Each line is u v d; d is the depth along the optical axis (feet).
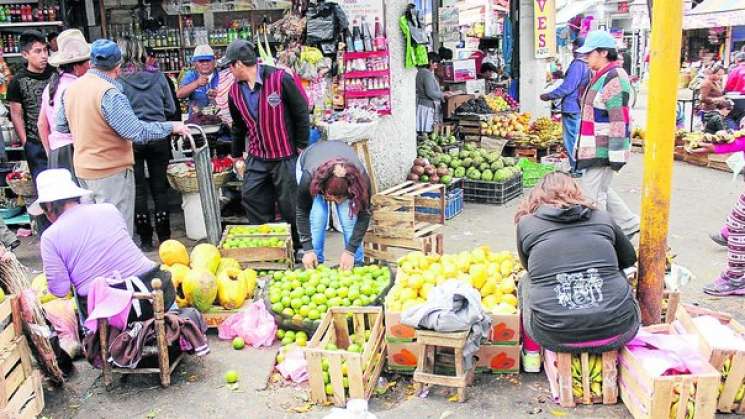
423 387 13.10
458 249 22.11
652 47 12.60
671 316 14.17
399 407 12.69
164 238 22.97
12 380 11.97
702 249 21.22
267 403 13.15
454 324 12.19
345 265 16.43
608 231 12.64
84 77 17.66
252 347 15.47
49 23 30.37
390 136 25.86
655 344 12.25
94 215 13.43
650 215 13.39
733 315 16.30
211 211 19.52
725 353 11.78
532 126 37.17
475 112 37.70
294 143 20.18
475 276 14.51
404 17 25.72
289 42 26.45
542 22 38.86
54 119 19.40
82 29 33.04
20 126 22.65
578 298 12.11
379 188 25.53
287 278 16.06
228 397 13.38
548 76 57.00
